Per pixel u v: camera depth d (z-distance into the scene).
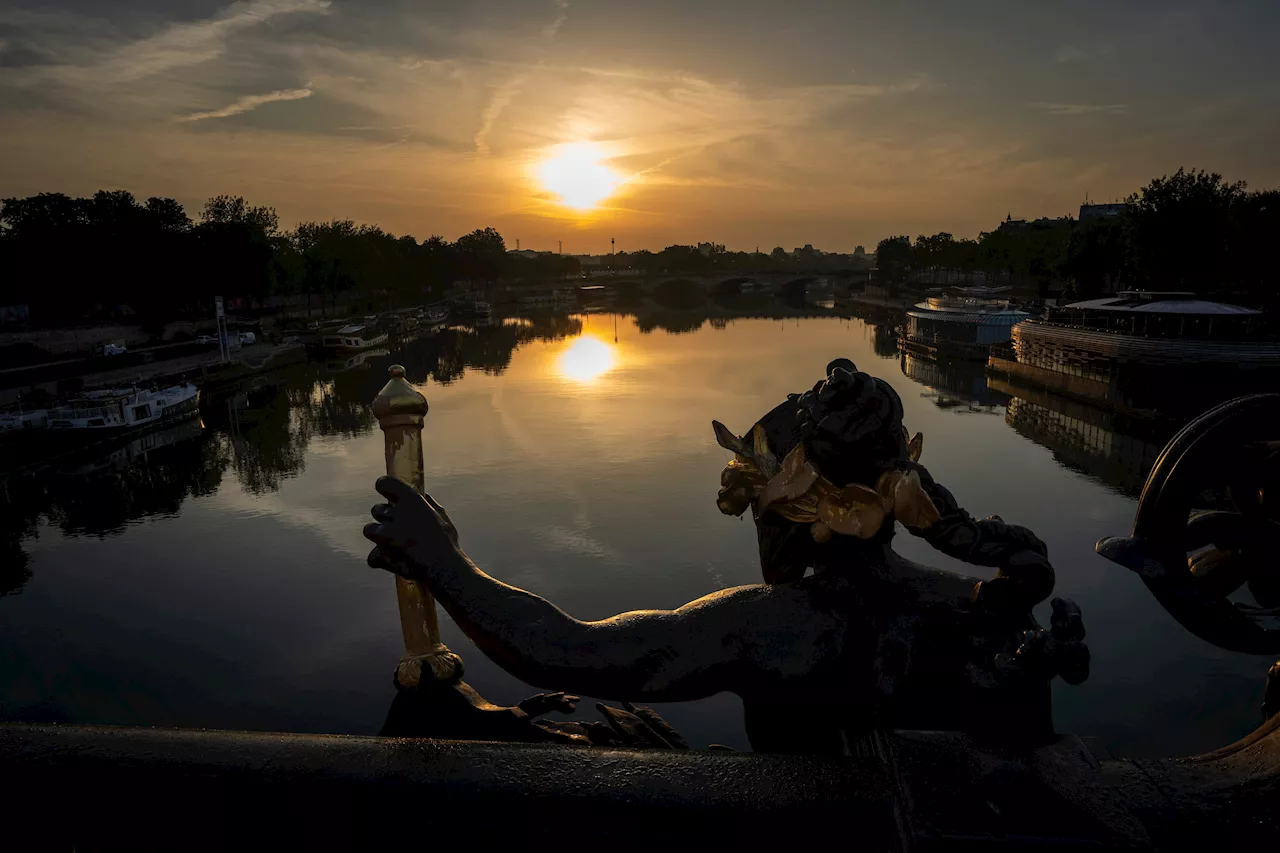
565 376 69.69
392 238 138.00
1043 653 1.83
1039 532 29.89
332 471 40.88
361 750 1.79
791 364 76.88
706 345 94.69
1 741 1.85
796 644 2.07
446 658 2.46
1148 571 2.04
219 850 1.68
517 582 26.80
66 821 1.72
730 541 29.75
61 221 66.62
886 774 1.71
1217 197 47.78
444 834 1.64
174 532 32.12
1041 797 1.64
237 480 39.31
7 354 54.28
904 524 2.08
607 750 1.78
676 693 2.07
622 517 32.47
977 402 55.31
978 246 114.75
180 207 71.81
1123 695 18.92
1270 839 1.58
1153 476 2.07
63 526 32.97
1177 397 40.81
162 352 62.53
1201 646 20.83
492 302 165.38
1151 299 47.41
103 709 19.88
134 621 24.41
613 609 25.09
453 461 41.22
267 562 28.94
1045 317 60.97
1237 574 2.11
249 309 93.69
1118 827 1.56
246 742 1.82
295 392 63.25
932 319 79.94
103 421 43.62
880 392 2.08
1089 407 48.00
